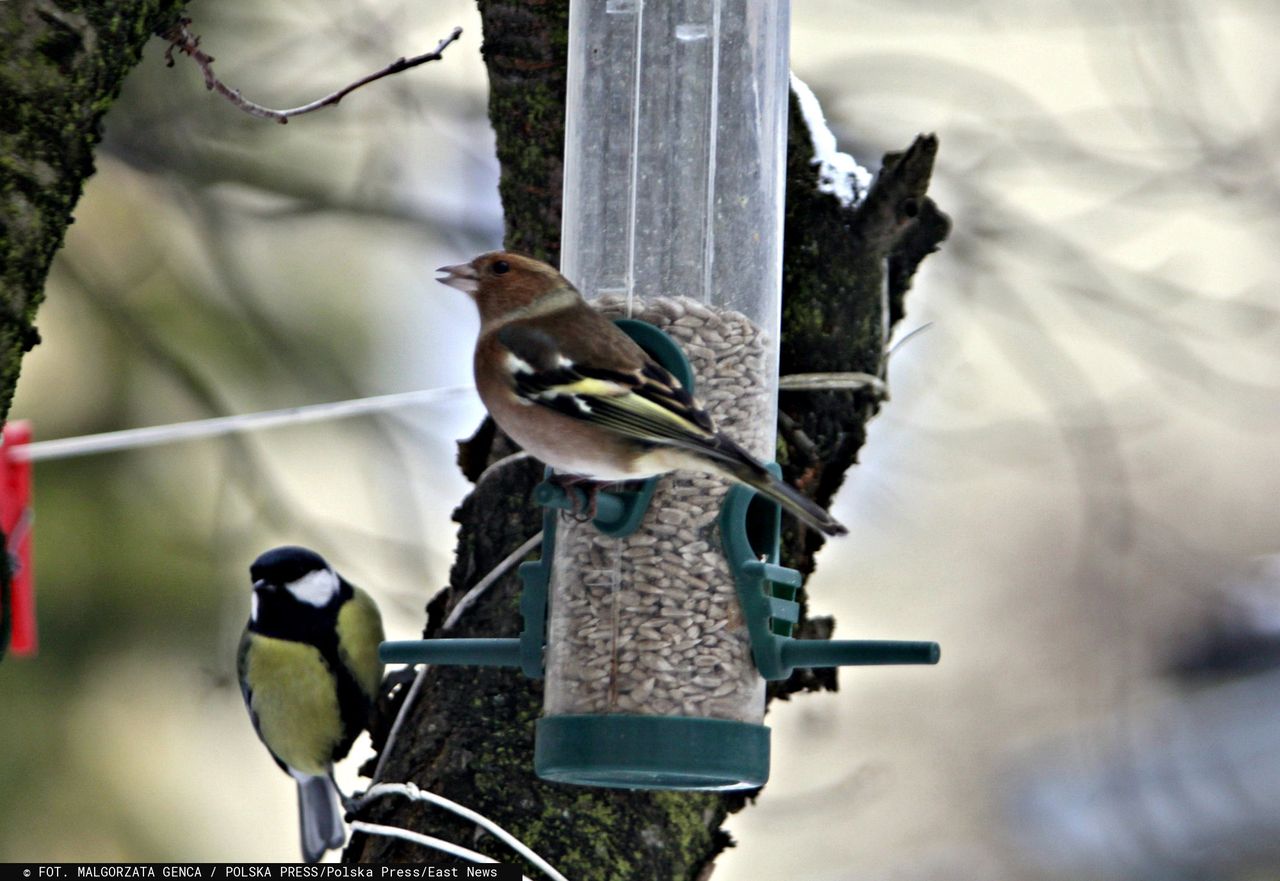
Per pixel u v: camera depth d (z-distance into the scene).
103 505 12.86
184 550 12.90
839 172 9.48
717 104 8.87
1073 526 18.28
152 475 13.08
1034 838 16.05
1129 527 12.94
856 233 9.30
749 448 8.66
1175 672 16.98
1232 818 15.34
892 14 14.44
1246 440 19.34
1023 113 13.44
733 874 14.84
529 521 8.95
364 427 13.88
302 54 14.52
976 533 18.31
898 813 16.48
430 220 14.58
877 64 13.39
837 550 15.13
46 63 6.79
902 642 7.75
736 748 8.02
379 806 8.58
